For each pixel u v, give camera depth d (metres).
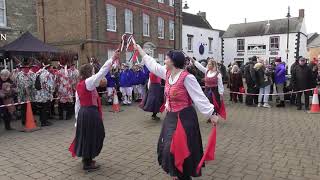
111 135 7.46
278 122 8.83
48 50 12.42
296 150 6.11
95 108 5.08
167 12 28.16
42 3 21.80
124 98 12.84
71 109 9.89
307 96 11.12
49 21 21.77
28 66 9.08
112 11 21.98
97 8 20.67
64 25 21.25
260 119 9.32
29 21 16.55
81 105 5.04
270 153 5.94
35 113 10.40
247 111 10.91
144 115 10.16
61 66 10.19
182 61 3.83
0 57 12.42
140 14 24.67
